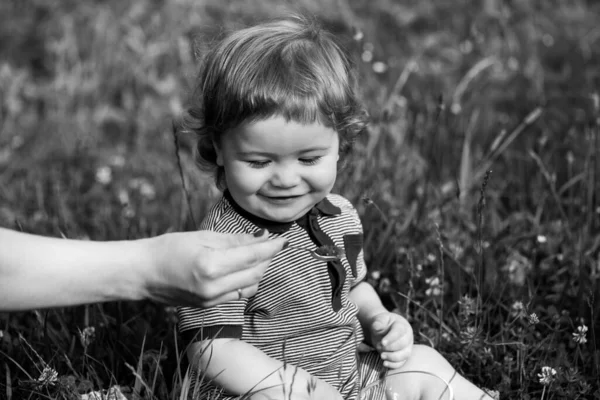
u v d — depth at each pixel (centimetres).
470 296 287
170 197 400
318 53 227
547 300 296
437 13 620
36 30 614
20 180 426
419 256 317
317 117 215
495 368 259
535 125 452
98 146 480
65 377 241
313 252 227
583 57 540
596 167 351
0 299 188
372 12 614
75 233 357
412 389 237
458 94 462
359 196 328
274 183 218
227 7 593
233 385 221
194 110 237
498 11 573
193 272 186
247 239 199
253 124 213
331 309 233
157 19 568
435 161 383
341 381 237
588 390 251
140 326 275
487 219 356
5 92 529
